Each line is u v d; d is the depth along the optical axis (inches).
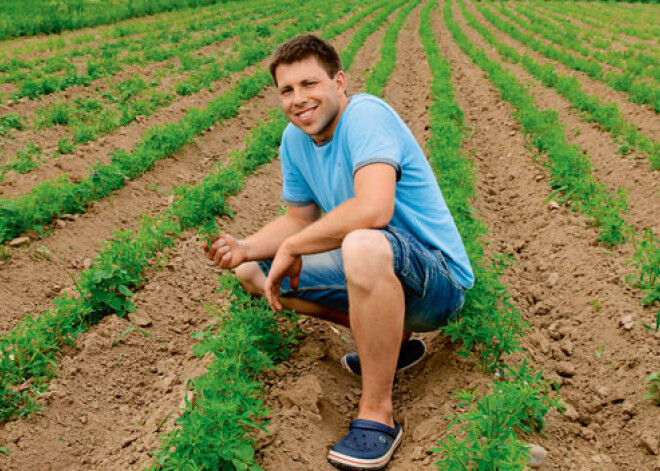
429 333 167.9
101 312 179.9
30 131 349.4
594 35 908.0
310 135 125.0
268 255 142.2
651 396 133.0
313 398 128.8
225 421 111.2
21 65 534.3
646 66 590.2
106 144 332.5
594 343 162.2
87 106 397.1
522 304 189.8
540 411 120.8
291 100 119.9
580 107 399.2
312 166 132.3
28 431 132.3
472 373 136.6
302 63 118.1
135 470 118.1
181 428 123.5
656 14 1368.1
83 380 150.5
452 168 281.1
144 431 132.5
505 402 113.4
